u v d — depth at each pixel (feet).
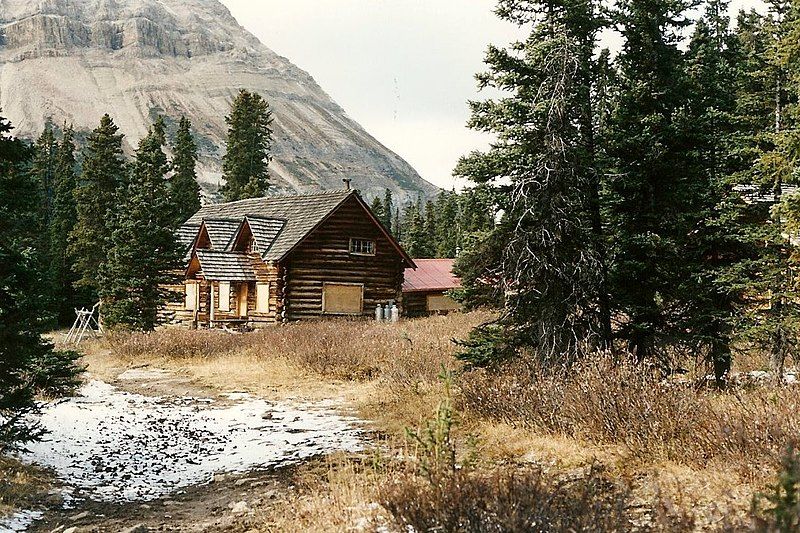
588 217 47.60
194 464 40.37
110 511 31.96
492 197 47.52
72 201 204.03
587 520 21.35
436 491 24.08
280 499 32.78
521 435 39.04
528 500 22.48
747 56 65.51
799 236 45.27
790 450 17.53
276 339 81.30
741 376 52.80
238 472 38.50
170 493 35.12
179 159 215.72
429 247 272.92
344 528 26.37
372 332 84.23
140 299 105.40
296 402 57.82
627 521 23.02
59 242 191.01
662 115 47.01
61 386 57.21
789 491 16.63
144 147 168.76
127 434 46.55
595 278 44.47
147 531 29.01
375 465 32.68
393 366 60.49
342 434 46.19
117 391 64.64
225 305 129.80
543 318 44.11
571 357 43.68
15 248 36.17
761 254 46.75
